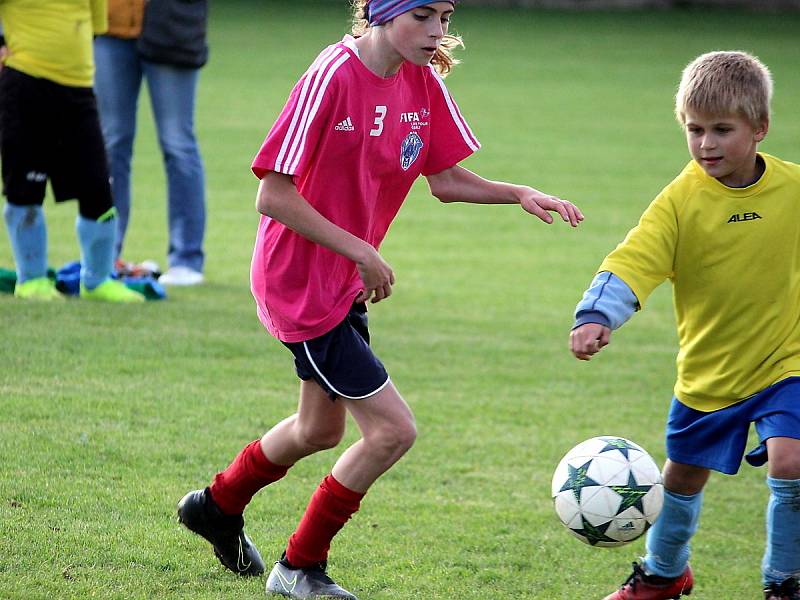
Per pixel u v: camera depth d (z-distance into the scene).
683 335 14.76
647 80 94.50
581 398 25.73
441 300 34.91
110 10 32.09
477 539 17.23
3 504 16.48
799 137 70.12
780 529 13.88
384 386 13.90
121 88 32.75
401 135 14.35
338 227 13.48
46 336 25.64
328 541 14.20
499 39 115.69
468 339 30.25
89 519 16.33
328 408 14.41
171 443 20.02
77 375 23.34
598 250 44.09
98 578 14.30
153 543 15.73
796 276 14.07
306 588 14.11
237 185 52.66
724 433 14.45
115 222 29.22
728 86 13.58
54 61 27.19
